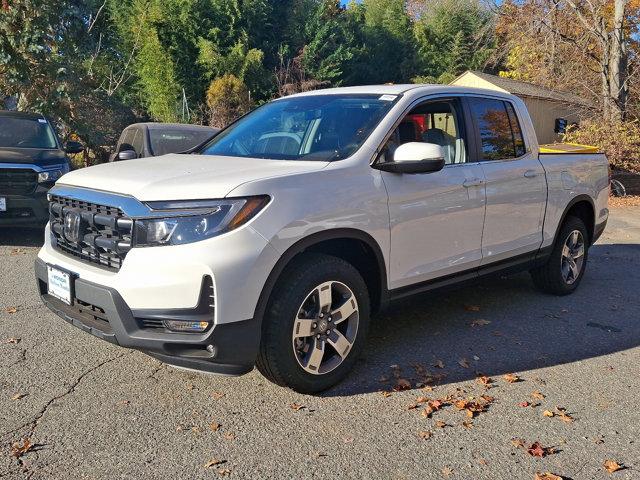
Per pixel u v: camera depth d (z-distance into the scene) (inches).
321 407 138.9
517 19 741.3
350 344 149.3
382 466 116.3
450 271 175.3
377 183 152.6
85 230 142.4
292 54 1513.3
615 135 653.3
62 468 113.1
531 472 115.7
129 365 159.3
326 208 139.7
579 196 231.0
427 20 1809.8
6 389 144.1
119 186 136.2
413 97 171.6
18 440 122.0
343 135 162.1
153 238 126.1
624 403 145.4
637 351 179.2
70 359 162.2
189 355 126.6
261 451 120.3
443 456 120.4
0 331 181.3
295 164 149.2
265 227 129.2
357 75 1643.7
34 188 292.4
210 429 128.1
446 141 180.5
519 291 241.8
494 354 173.6
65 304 147.3
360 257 158.4
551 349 179.0
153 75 1283.2
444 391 148.6
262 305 130.1
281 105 195.9
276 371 137.1
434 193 166.1
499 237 193.0
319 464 116.4
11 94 538.9
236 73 1315.2
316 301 141.5
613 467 117.3
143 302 125.4
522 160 205.2
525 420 135.7
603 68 722.2
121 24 1283.2
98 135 619.8
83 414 133.2
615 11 715.4
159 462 115.7
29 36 503.2
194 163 155.5
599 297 236.7
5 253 285.0
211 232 124.3
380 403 141.4
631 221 462.6
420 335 187.5
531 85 1171.3
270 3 1497.3
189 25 1298.0
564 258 233.8
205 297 124.6
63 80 541.0
